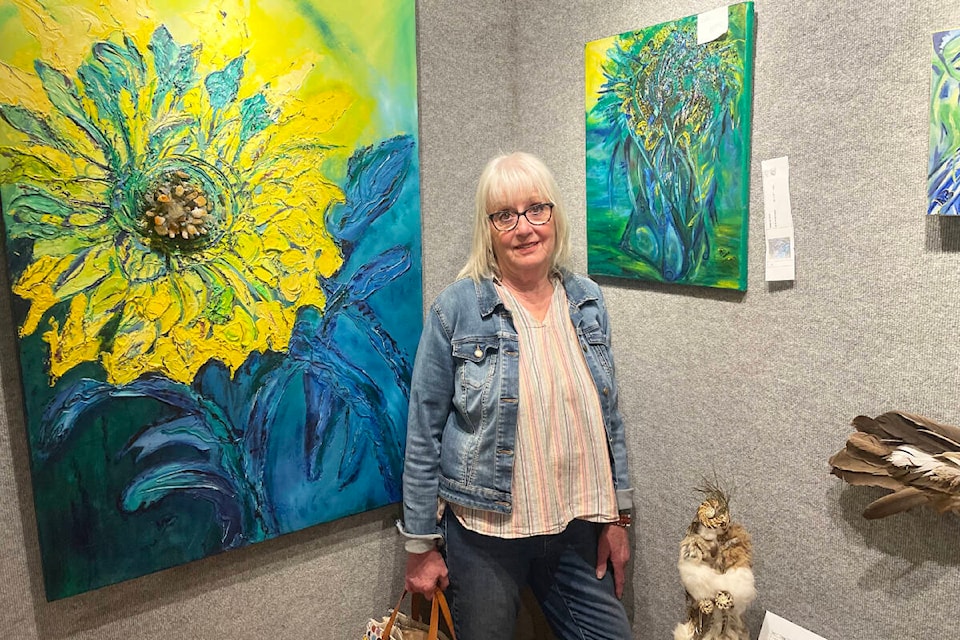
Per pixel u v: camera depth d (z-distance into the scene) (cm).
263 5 146
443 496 153
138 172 135
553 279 159
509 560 151
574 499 151
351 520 175
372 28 161
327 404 164
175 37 136
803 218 134
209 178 143
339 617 176
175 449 144
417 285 177
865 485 124
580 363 153
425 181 179
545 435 147
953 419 117
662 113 156
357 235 165
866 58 122
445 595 176
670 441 167
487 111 190
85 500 135
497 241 150
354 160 162
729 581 137
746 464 150
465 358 148
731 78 141
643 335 171
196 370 145
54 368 129
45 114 125
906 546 125
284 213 153
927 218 117
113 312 135
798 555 142
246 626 162
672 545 169
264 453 156
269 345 154
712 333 154
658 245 162
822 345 134
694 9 149
